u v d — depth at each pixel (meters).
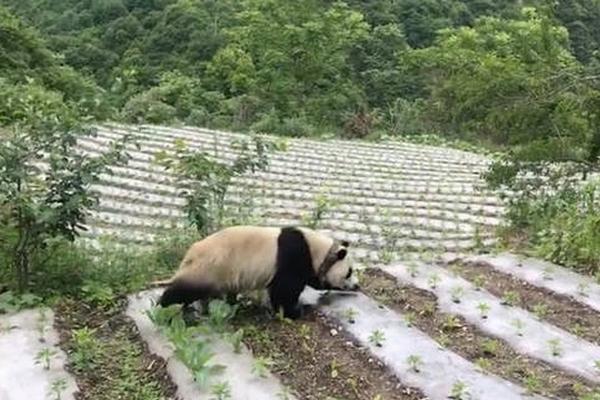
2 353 4.91
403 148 17.39
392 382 4.71
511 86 8.50
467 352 5.26
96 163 5.94
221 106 24.84
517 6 36.88
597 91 8.26
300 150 15.09
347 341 5.27
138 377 4.74
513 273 6.90
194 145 13.95
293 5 28.69
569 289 6.52
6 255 6.16
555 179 8.73
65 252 6.40
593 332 5.72
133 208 9.27
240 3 34.22
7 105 8.79
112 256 6.70
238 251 5.32
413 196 11.22
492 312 5.95
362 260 7.54
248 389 4.48
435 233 9.08
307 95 27.25
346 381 4.70
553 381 4.84
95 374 4.75
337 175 12.49
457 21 36.00
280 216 9.39
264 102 25.39
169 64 31.31
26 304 5.67
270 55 27.44
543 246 7.53
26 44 21.56
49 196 5.83
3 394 4.43
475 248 8.31
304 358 5.01
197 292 5.27
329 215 9.64
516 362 5.13
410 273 6.78
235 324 5.47
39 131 5.95
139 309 5.71
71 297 5.90
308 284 5.81
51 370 4.73
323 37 27.89
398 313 5.87
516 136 8.66
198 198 7.11
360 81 29.78
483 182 12.48
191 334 5.04
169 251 6.92
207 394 4.42
